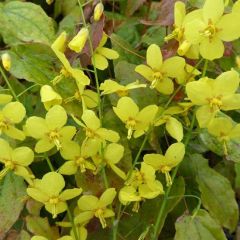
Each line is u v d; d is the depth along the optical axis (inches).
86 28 4.8
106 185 5.3
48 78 5.7
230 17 4.7
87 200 5.1
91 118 4.8
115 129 5.7
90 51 5.5
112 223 5.4
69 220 5.6
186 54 5.2
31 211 5.6
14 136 5.0
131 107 5.0
